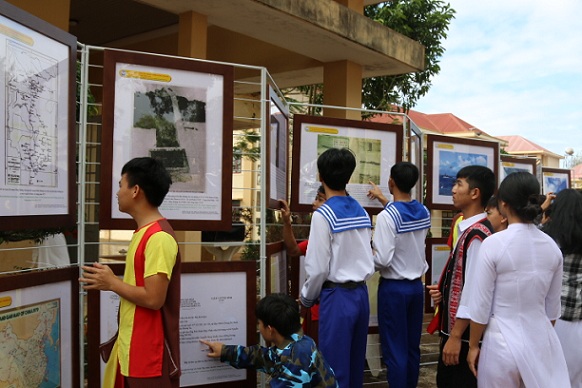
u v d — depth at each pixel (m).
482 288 2.42
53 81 2.36
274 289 3.49
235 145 5.19
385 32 6.80
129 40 8.39
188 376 2.76
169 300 2.26
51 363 2.43
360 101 7.39
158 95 2.72
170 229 2.26
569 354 2.80
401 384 3.29
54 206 2.36
